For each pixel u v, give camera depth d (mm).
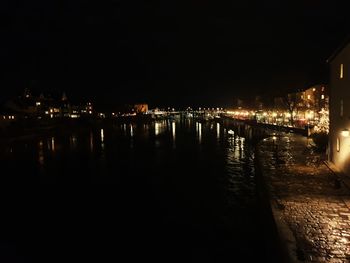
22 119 90625
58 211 24922
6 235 20406
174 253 17328
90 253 17734
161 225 21203
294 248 12039
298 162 28891
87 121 120000
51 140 77000
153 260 16719
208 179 33500
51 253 17875
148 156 51656
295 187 20188
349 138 21969
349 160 22062
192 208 24359
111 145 67188
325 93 71562
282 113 92500
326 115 50000
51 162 47312
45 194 30062
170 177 35312
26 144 68250
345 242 12562
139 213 23719
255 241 18391
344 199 17547
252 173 35781
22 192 30859
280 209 16047
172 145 65688
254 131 80125
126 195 28688
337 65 25625
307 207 16406
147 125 149125
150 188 30797
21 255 17719
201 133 94750
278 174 24062
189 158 48281
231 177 34062
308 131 51312
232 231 19828
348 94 22094
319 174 23750
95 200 27531
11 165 45188
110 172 39438
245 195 27297
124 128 124812
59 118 113250
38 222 22609
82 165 44594
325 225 14141
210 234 19516
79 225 21828
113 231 20594
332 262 11133
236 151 53969
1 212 24922
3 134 71438
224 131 100312
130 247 18250
